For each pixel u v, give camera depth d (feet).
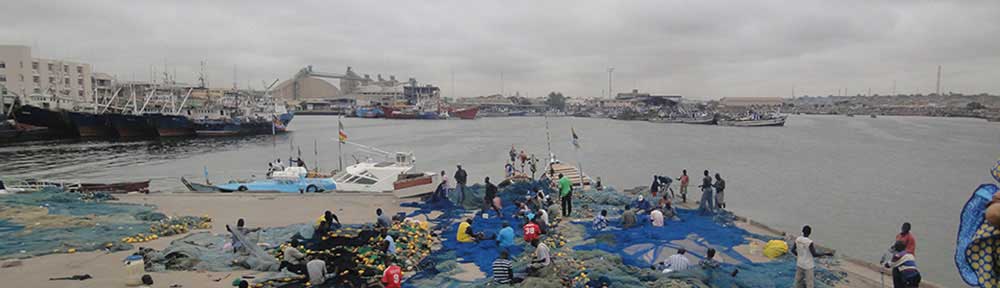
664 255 44.01
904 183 139.03
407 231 49.08
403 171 87.20
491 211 62.85
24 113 281.33
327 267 39.52
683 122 510.17
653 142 279.90
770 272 40.06
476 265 43.34
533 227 47.70
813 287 35.58
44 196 68.03
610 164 184.34
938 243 81.25
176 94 419.74
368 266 39.60
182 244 46.26
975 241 14.40
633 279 36.91
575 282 37.04
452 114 643.45
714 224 55.98
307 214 62.90
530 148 243.40
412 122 560.20
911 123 534.37
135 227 53.93
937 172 161.17
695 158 199.82
